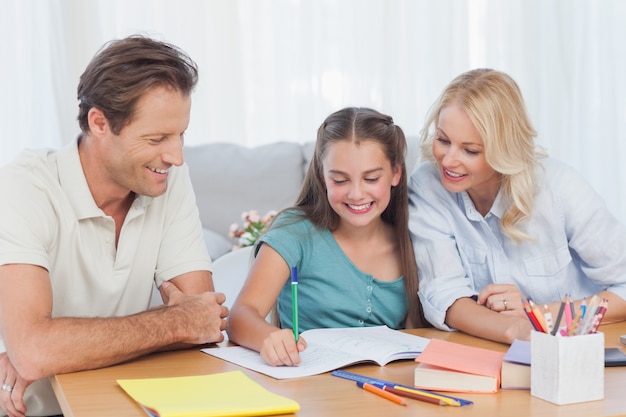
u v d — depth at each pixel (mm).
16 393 1379
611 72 3861
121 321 1358
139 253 1634
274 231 1750
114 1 3193
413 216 1777
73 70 3127
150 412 1067
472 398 1129
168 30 3283
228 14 3342
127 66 1417
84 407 1102
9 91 3094
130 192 1609
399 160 1729
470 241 1780
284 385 1204
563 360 1094
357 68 3525
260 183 2934
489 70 1737
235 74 3365
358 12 3510
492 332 1517
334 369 1280
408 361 1354
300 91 3467
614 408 1084
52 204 1520
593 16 3854
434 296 1664
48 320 1332
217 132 3371
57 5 3107
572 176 1759
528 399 1123
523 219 1717
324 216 1788
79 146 1572
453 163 1669
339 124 1674
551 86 3822
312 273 1768
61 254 1543
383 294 1776
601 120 3873
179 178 1710
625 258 1723
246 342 1461
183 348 1461
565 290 1789
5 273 1386
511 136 1668
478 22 3734
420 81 3627
